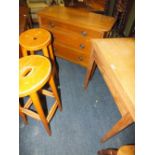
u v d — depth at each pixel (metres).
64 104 1.53
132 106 0.69
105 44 1.09
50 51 1.49
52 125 1.36
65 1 1.85
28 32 1.36
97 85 1.75
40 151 1.20
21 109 1.18
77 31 1.53
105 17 1.61
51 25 1.62
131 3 1.51
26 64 1.00
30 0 2.22
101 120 1.43
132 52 1.03
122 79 0.82
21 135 1.28
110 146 1.27
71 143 1.26
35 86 0.85
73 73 1.86
